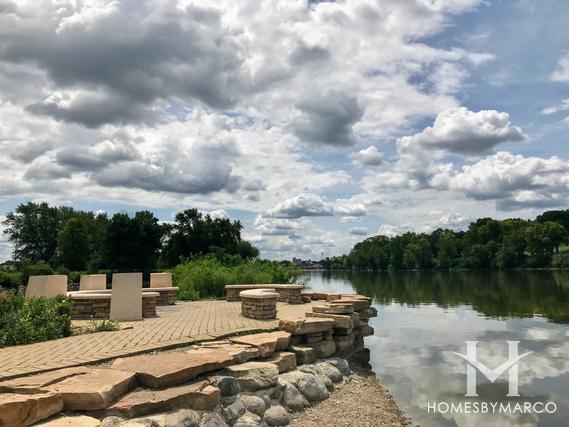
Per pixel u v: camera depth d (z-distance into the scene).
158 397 5.75
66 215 84.56
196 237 57.59
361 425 7.89
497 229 101.06
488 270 94.88
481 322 21.45
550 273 74.75
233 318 12.33
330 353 11.03
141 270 60.56
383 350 14.87
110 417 5.23
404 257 114.12
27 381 5.71
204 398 6.09
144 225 61.34
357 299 14.76
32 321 9.34
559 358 13.65
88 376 6.02
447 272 97.31
